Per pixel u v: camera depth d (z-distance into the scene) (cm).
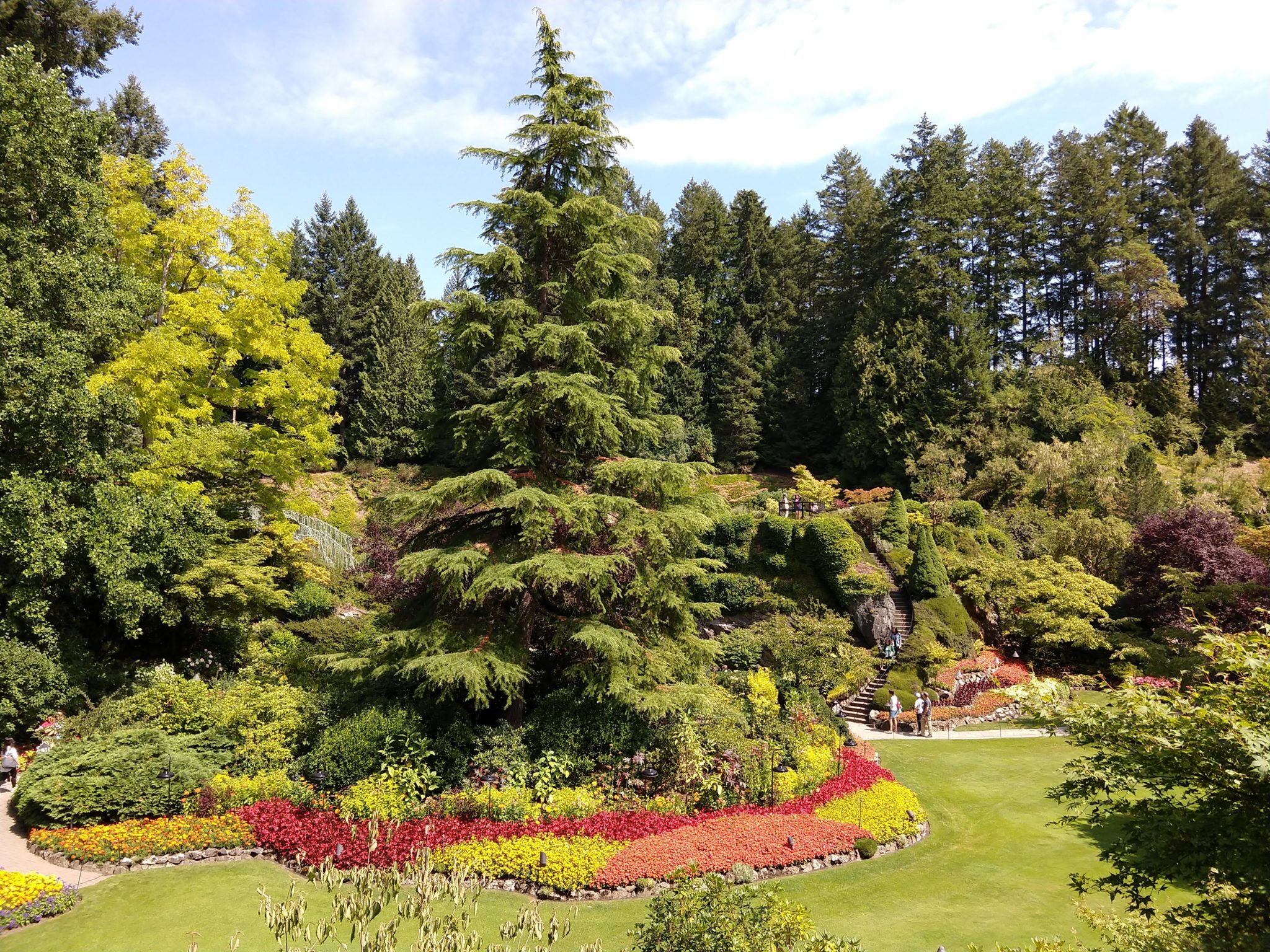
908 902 1025
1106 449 3142
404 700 1388
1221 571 2309
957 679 2214
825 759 1538
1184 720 516
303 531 3147
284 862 1109
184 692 1475
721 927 666
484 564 1274
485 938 891
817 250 5638
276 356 2095
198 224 2012
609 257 1401
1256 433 4034
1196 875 513
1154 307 4334
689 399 4641
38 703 1455
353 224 5419
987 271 4678
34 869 1067
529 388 1381
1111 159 4762
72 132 1563
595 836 1151
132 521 1548
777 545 2827
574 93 1470
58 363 1423
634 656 1318
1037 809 1424
